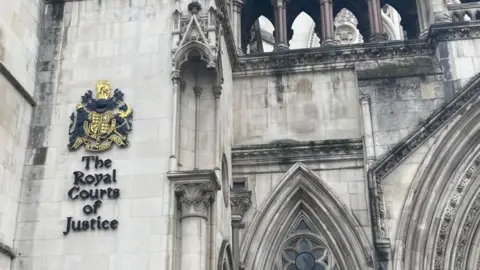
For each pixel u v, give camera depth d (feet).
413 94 64.03
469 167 60.44
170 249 49.32
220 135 56.54
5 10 53.57
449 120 61.21
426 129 61.16
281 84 70.13
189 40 55.98
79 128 54.80
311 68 70.23
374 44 69.46
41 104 56.49
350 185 64.18
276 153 66.28
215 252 50.60
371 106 64.23
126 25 58.85
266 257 62.95
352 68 69.67
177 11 57.72
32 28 57.93
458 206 59.31
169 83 55.77
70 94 56.65
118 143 53.72
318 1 82.02
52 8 60.54
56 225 51.52
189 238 49.60
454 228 58.85
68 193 52.54
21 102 54.70
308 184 65.00
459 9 69.62
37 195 52.85
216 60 55.88
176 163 52.42
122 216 51.11
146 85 55.93
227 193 60.70
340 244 62.85
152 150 53.26
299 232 64.64
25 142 54.85
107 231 50.78
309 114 68.44
